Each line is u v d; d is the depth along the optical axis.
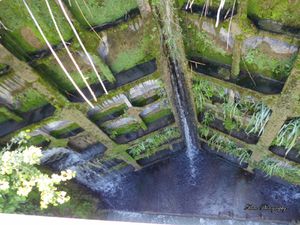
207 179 7.58
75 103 4.50
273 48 3.65
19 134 4.27
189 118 6.45
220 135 6.18
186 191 7.57
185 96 5.66
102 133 5.57
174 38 4.05
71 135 5.46
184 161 7.86
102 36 3.79
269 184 7.14
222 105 5.17
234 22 3.43
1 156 3.95
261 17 3.37
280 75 4.03
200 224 7.25
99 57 3.98
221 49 4.09
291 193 6.94
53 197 4.01
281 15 3.22
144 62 4.51
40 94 4.34
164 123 6.18
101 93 4.54
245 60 4.07
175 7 3.58
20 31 3.39
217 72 4.44
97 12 3.53
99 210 7.50
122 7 3.59
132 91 4.87
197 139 7.17
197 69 4.54
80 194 7.03
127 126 5.89
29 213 5.34
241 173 7.41
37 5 3.15
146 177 7.88
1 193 4.18
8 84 3.93
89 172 6.90
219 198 7.33
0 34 3.28
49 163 5.99
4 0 3.04
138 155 6.98
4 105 4.29
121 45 4.06
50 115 4.58
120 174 7.84
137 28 3.88
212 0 3.40
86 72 4.27
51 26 3.41
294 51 3.52
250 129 5.30
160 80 4.72
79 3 3.33
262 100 4.22
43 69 3.96
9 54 3.43
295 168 5.71
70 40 3.66
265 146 5.35
